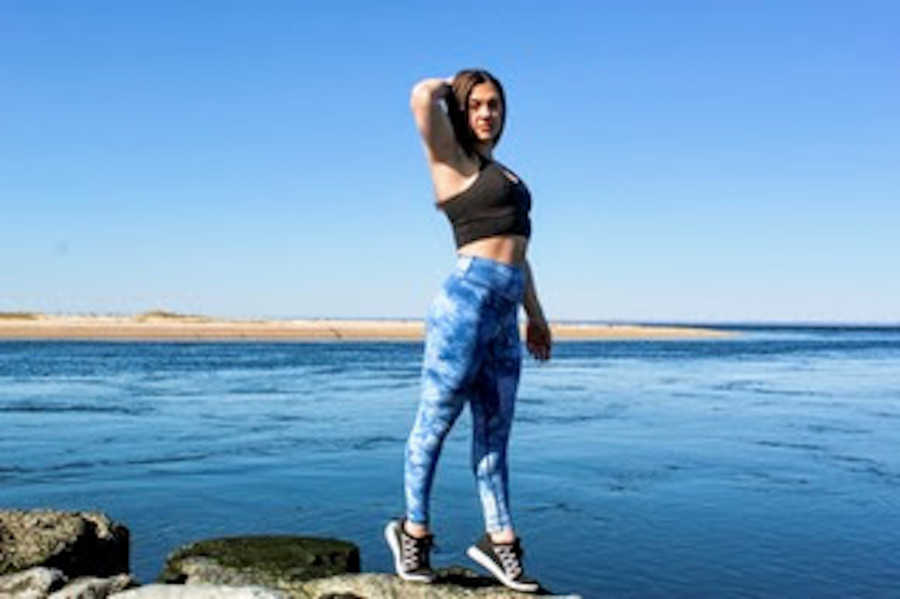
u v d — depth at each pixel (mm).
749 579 9750
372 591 5113
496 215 4641
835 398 32594
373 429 22469
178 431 21844
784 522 12523
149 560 10227
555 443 20250
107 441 20047
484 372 4852
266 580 6316
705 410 27844
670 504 13727
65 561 6484
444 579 5238
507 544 4977
